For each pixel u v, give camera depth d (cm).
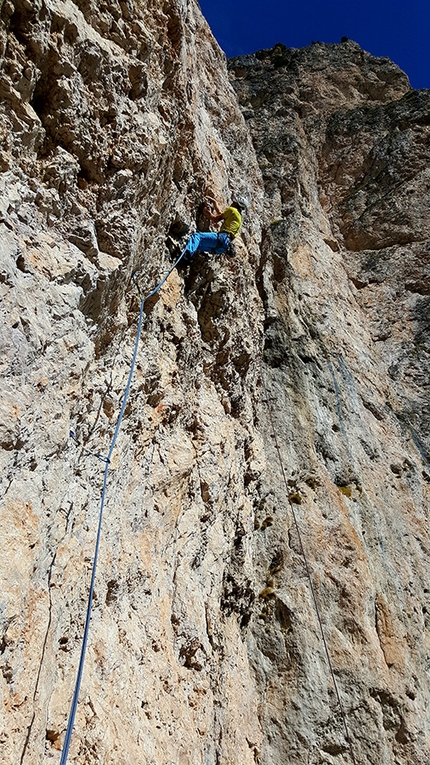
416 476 1248
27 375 383
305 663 861
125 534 566
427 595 1078
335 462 1098
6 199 388
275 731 811
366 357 1408
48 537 401
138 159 531
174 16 634
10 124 396
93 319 500
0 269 361
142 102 551
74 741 413
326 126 2042
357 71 2198
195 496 748
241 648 849
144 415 632
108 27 501
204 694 655
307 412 1127
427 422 1389
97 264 488
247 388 1022
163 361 698
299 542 969
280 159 1664
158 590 619
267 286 1247
